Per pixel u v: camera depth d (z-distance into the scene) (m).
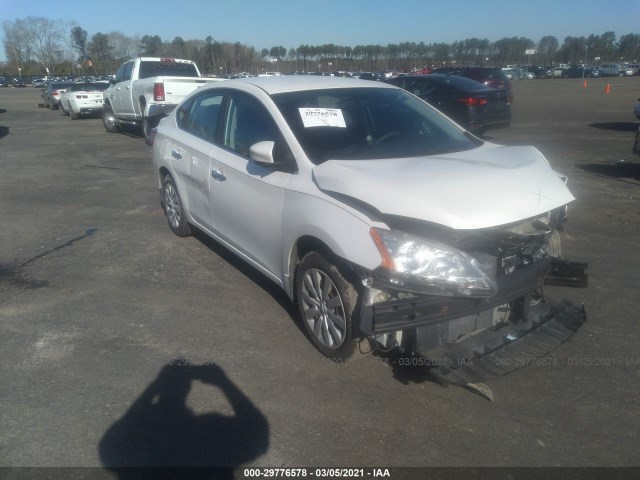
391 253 3.17
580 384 3.56
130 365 3.83
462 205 3.16
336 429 3.17
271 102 4.38
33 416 3.30
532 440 3.07
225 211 4.84
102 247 6.17
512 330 3.66
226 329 4.30
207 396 3.47
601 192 8.28
